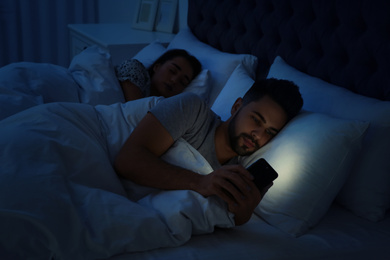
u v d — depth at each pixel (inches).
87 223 34.2
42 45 144.2
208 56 82.5
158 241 35.9
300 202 43.4
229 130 47.8
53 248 31.3
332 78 58.3
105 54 73.5
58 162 37.3
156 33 115.3
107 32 112.7
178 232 37.0
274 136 48.6
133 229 34.9
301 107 49.3
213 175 39.4
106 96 66.5
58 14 143.5
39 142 37.9
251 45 77.3
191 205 38.3
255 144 47.0
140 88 72.9
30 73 59.8
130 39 105.1
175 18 117.3
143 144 43.9
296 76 59.9
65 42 147.2
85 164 40.3
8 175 33.3
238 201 38.3
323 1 58.4
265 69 74.2
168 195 40.5
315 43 61.4
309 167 43.8
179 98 46.8
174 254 35.6
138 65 74.2
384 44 49.9
